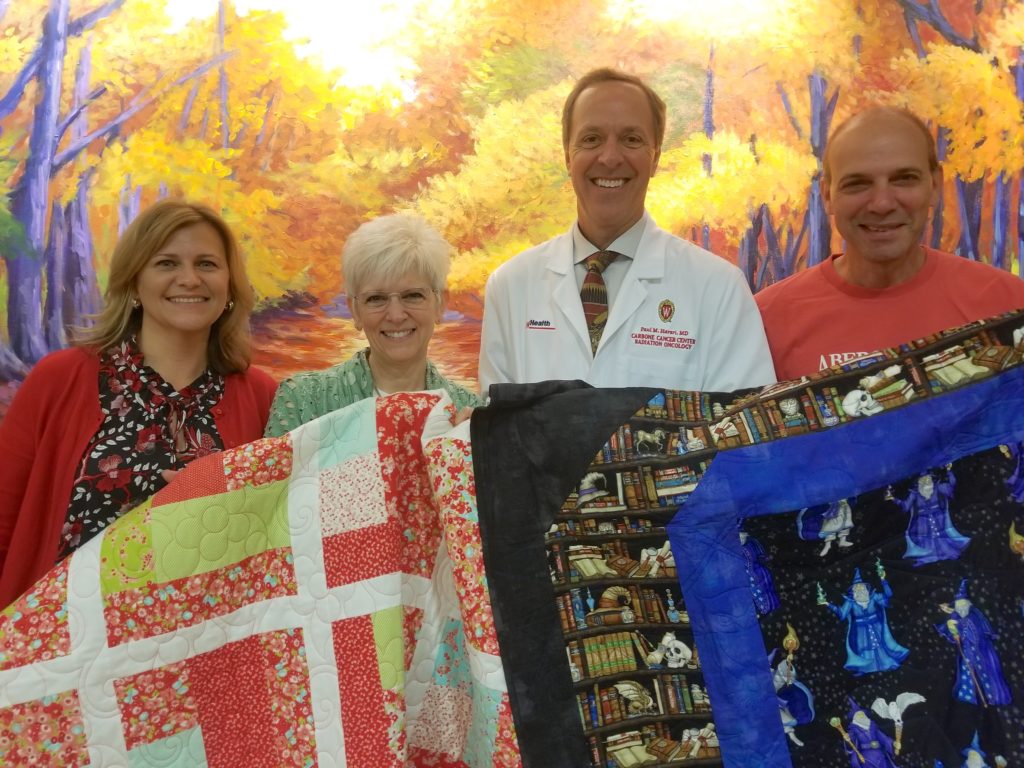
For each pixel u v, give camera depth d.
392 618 1.30
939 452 1.36
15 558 1.52
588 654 1.27
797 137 6.34
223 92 5.98
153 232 1.59
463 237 6.21
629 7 6.26
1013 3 6.35
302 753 1.27
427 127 6.18
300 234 6.08
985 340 1.40
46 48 5.76
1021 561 1.29
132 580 1.26
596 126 1.81
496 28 6.20
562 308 1.88
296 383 1.70
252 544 1.33
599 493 1.35
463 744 1.35
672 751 1.24
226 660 1.30
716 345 1.82
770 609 1.33
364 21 6.13
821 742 1.27
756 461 1.37
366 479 1.36
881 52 6.36
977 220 6.43
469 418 1.41
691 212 6.32
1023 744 1.22
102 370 1.62
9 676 1.19
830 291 1.83
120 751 1.22
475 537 1.32
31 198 5.74
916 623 1.30
